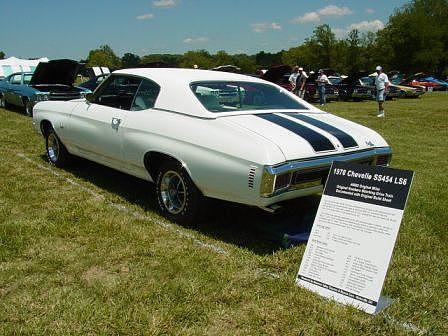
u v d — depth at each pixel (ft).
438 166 24.66
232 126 12.85
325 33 244.01
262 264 11.85
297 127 13.29
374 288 9.56
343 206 10.30
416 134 37.63
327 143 12.94
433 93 111.96
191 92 14.16
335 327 9.04
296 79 64.34
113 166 16.97
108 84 17.37
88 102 18.16
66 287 10.37
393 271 11.68
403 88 88.79
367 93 80.12
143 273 11.06
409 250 13.02
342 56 240.94
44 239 12.97
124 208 15.81
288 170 11.71
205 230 14.05
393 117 51.55
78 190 17.87
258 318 9.35
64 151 20.56
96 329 8.82
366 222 9.93
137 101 15.74
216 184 12.72
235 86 15.16
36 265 11.36
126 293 10.09
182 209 14.07
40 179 19.31
